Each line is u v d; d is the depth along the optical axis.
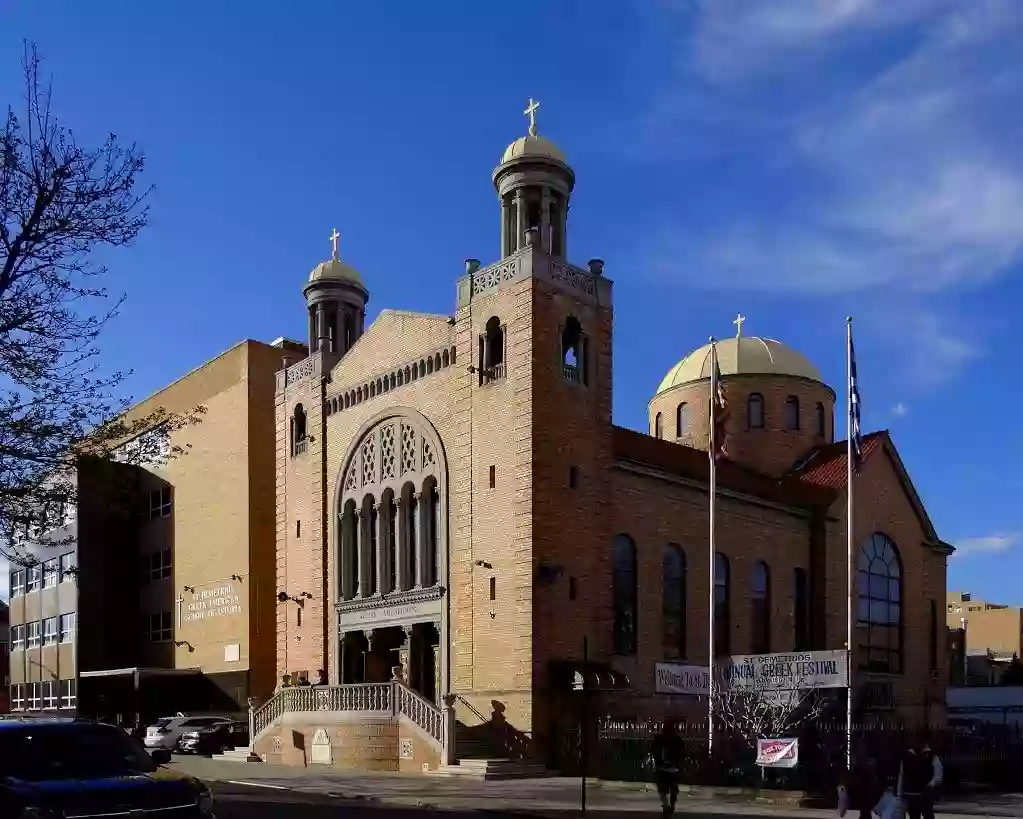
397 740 33.16
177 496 56.91
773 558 43.81
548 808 22.72
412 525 38.72
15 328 19.20
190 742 43.81
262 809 22.09
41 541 21.45
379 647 39.84
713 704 29.62
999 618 99.31
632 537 37.25
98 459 20.95
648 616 37.19
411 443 38.69
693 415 55.88
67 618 59.16
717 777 26.59
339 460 42.53
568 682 32.03
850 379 32.25
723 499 41.75
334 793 25.98
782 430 54.09
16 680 65.06
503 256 36.16
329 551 42.56
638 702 35.41
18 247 19.17
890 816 17.67
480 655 33.62
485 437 34.84
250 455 51.47
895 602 49.34
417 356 38.78
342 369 43.28
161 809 13.01
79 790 12.66
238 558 51.28
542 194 35.81
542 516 32.78
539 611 32.19
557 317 34.56
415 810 22.53
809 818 21.03
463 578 34.94
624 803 23.94
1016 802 26.39
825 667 27.73
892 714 46.56
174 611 55.94
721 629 40.72
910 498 51.31
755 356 55.41
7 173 18.91
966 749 31.17
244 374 52.59
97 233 19.91
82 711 56.38
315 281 46.91
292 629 44.00
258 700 49.16
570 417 34.38
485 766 29.61
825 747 26.39
